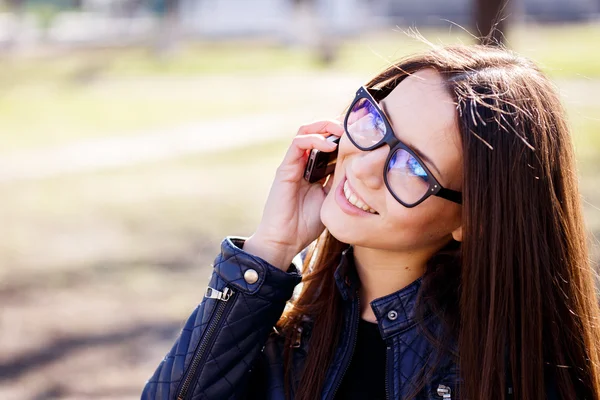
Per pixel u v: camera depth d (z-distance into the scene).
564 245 1.50
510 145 1.42
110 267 6.86
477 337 1.45
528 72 1.51
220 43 32.31
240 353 1.56
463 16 34.28
